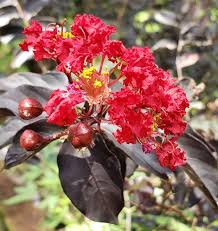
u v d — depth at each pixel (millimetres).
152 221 229
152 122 127
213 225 221
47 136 137
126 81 126
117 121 123
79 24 135
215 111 231
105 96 132
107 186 137
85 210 135
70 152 140
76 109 134
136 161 139
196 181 159
